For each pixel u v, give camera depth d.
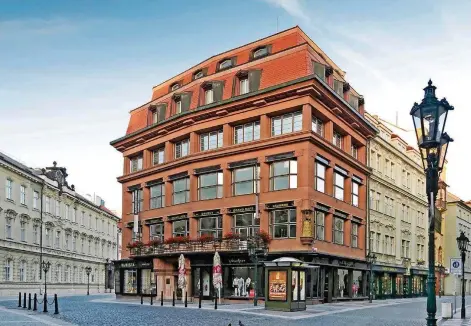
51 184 67.38
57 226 69.31
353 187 43.88
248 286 37.31
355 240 43.69
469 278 80.69
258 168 38.44
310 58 37.41
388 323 21.41
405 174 57.94
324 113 38.19
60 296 57.22
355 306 34.47
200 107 41.56
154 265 43.44
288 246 35.84
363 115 45.69
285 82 36.69
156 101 49.28
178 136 44.69
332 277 38.75
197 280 40.44
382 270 47.91
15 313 27.02
